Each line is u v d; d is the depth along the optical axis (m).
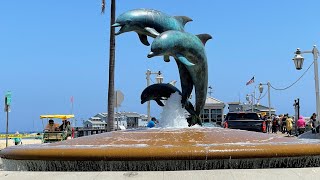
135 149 6.38
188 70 9.08
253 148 6.47
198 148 6.40
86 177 5.46
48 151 6.68
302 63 20.53
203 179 5.35
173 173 5.46
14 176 5.59
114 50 20.89
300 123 25.41
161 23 8.85
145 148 6.40
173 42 8.37
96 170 6.48
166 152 6.30
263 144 6.75
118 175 5.46
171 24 8.91
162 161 6.34
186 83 9.41
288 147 6.61
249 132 8.41
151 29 8.81
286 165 6.65
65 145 7.35
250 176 5.41
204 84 9.26
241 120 21.88
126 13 8.80
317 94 20.80
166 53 8.44
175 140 7.32
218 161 6.39
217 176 5.39
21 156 6.91
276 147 6.56
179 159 6.31
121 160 6.35
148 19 8.80
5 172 5.81
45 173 5.66
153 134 7.82
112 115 20.70
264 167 6.55
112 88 20.80
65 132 22.73
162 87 9.45
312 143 7.11
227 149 6.40
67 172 5.67
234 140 7.41
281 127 30.81
